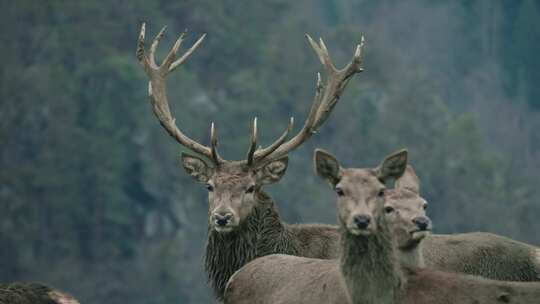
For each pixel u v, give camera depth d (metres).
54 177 95.12
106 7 107.50
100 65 101.25
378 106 103.00
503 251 15.56
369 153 98.81
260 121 100.25
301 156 94.94
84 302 89.88
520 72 139.00
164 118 16.31
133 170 96.69
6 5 103.81
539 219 92.31
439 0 141.88
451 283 12.18
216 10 109.56
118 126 98.69
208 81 105.31
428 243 15.54
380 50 113.19
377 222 12.21
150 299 89.62
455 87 136.38
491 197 92.06
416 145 98.44
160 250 90.88
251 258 15.16
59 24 105.94
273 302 13.30
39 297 13.69
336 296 12.70
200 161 15.66
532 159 127.44
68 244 93.31
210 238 15.34
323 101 16.17
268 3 114.69
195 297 89.62
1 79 98.19
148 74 16.66
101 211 94.81
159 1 108.38
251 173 15.31
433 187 92.69
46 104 98.31
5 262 91.25
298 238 15.40
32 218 93.00
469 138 98.75
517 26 140.38
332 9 141.12
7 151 96.62
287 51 108.25
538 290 11.96
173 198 95.25
